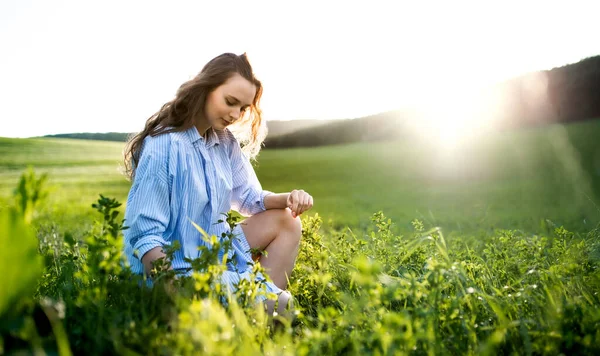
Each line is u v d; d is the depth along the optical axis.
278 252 3.00
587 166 17.73
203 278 1.83
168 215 2.52
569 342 1.67
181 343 1.48
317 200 17.50
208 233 2.68
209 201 2.70
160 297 1.91
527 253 3.05
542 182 17.12
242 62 2.80
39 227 3.44
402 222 8.48
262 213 3.08
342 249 3.17
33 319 1.60
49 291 2.24
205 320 1.50
